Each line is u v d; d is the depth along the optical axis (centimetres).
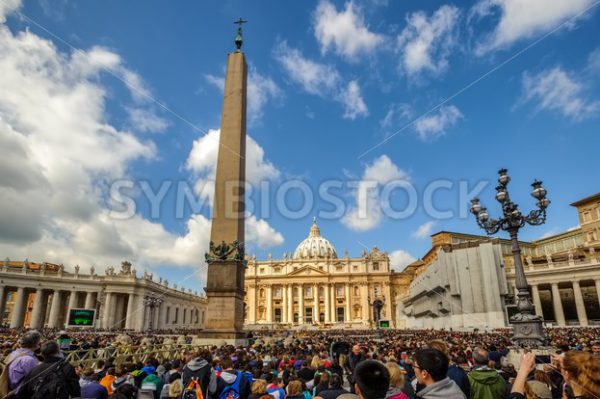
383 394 352
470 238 8625
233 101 2461
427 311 7094
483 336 3406
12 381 534
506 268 6494
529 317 1578
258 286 12850
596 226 6706
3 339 2433
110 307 7356
